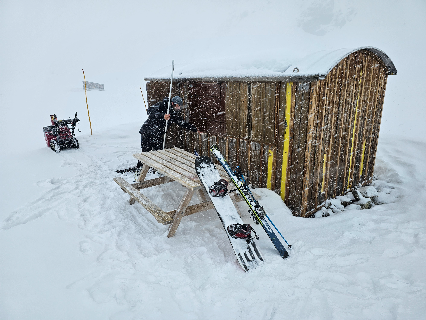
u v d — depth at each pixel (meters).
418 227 3.15
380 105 4.52
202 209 3.35
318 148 3.58
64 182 4.89
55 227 3.43
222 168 3.75
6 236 3.24
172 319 2.11
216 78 4.11
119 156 6.48
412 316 1.96
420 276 2.35
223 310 2.18
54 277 2.57
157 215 3.16
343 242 3.00
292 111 3.42
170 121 4.88
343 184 4.37
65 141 6.88
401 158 5.48
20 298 2.33
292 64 3.46
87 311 2.19
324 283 2.38
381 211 3.71
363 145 4.47
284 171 3.75
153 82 5.63
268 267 2.63
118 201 4.16
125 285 2.44
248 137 4.11
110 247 3.04
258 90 3.74
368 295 2.20
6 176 5.25
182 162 3.79
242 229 2.75
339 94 3.62
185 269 2.67
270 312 2.13
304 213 3.73
